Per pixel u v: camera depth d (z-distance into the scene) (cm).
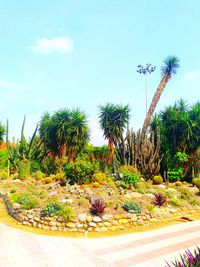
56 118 2741
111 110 2550
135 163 2333
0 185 2128
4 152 3284
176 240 1044
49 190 1700
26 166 2398
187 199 1744
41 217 1233
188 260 460
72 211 1248
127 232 1176
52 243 974
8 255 834
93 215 1239
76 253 873
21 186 2006
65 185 1764
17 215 1341
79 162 1784
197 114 2592
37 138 3141
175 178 2375
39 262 782
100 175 1755
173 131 2556
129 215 1289
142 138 2394
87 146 2986
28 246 929
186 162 2552
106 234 1134
